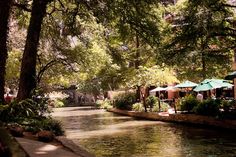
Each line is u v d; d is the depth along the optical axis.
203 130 23.86
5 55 16.58
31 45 19.55
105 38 32.81
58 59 34.72
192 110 28.62
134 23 25.12
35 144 10.39
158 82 40.78
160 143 18.97
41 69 31.27
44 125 14.75
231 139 19.05
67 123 34.34
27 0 24.94
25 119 14.80
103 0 24.39
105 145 18.95
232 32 24.16
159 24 26.23
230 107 25.11
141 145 18.53
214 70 37.09
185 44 24.81
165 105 37.03
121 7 24.45
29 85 19.28
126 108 45.47
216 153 15.36
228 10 25.70
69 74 37.78
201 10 23.09
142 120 34.53
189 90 44.22
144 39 26.08
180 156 15.08
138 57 43.47
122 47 44.38
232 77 27.17
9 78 37.44
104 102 66.00
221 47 27.09
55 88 51.44
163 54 25.27
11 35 32.72
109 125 30.64
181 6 33.75
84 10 25.77
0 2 16.48
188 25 23.80
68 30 27.42
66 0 26.33
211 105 25.39
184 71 40.22
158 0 24.64
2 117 14.45
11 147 5.26
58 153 9.15
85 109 66.50
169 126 27.50
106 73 43.88
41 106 17.31
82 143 19.95
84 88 85.00
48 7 29.08
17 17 26.39
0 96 16.27
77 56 35.12
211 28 23.34
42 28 28.62
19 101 16.59
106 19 26.00
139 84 41.50
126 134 23.59
